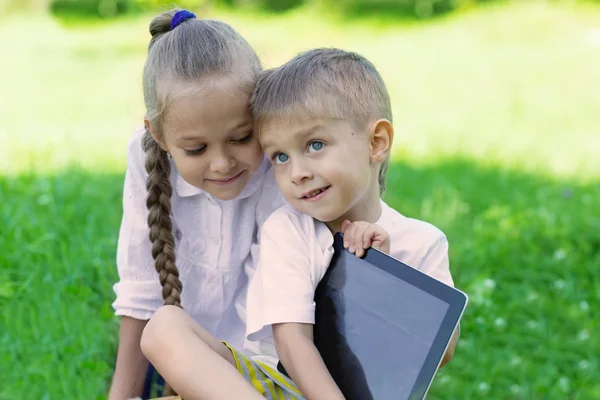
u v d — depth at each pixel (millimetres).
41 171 6223
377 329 2545
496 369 3986
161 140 2812
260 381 2648
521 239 5211
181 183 3061
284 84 2643
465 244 5148
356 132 2676
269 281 2666
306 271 2674
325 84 2639
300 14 16766
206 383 2441
